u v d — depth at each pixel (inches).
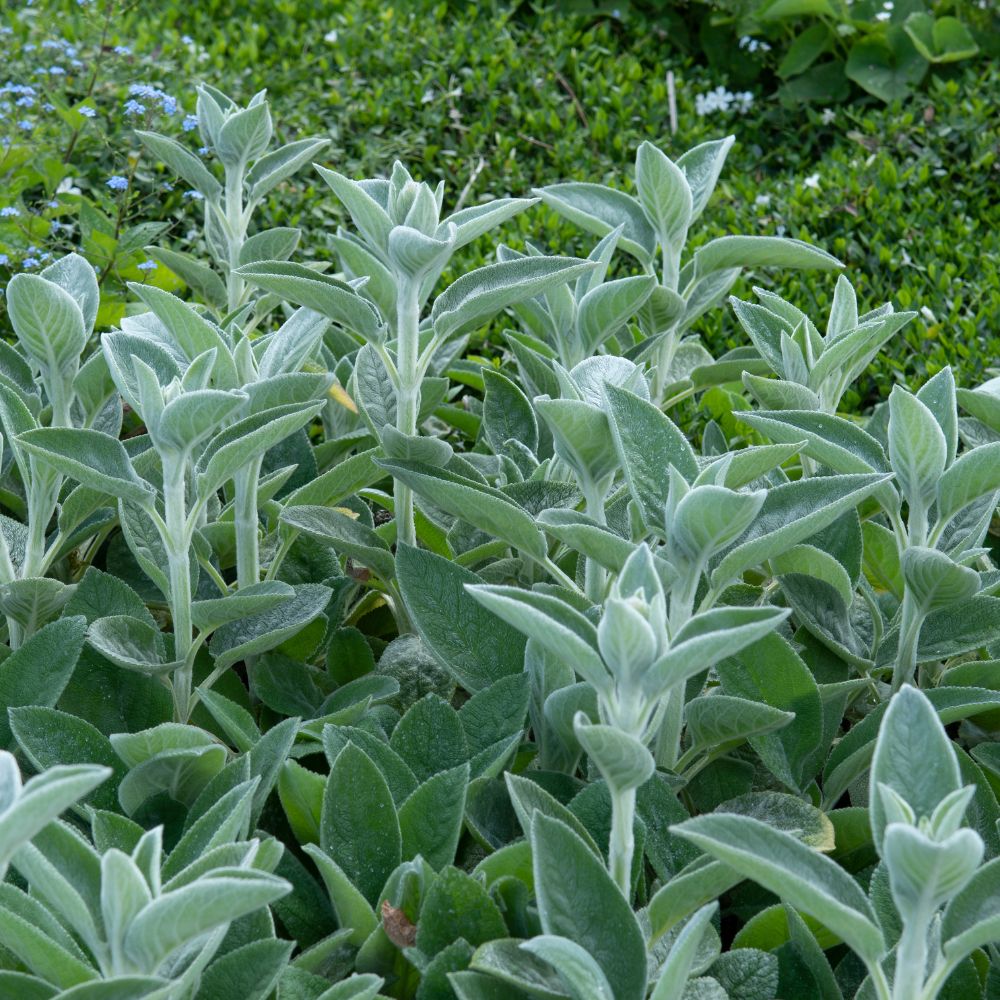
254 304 106.7
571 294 92.4
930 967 57.7
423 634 72.4
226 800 55.7
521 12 282.5
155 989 44.6
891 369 163.5
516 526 70.5
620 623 46.4
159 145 105.8
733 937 69.4
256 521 79.2
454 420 116.4
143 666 68.9
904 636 74.3
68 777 37.7
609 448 69.8
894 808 44.1
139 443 88.4
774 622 45.6
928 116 235.5
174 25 253.9
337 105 227.3
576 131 232.2
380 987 54.7
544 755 70.7
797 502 66.1
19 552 84.1
